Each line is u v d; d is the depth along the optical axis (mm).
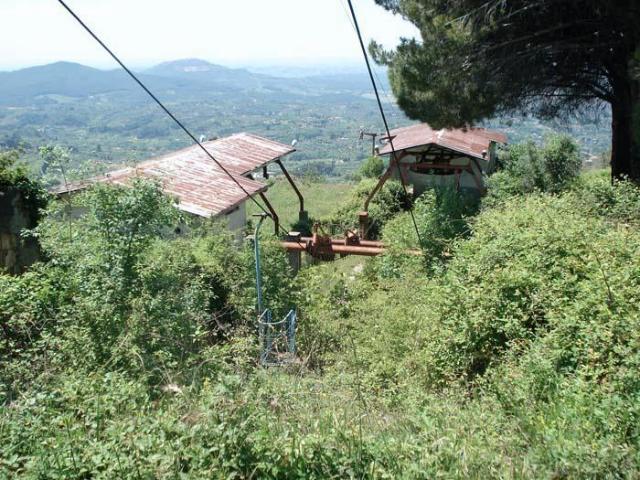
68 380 4969
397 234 15961
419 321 8320
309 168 44906
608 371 4887
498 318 6766
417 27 15148
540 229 8852
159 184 9203
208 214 15242
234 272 11977
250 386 4277
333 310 11531
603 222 9531
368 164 31828
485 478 3404
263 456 3451
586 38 14375
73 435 3822
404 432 4070
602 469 3428
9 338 7273
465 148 22688
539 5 13422
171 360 6441
